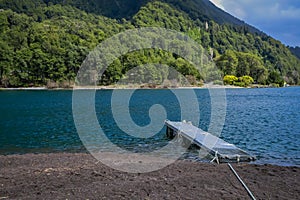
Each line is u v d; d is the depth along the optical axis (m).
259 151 14.16
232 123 23.94
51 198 7.16
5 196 7.38
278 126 22.33
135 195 7.29
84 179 8.71
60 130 20.45
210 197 7.18
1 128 21.47
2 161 11.23
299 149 14.62
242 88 93.38
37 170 9.77
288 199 7.17
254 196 7.30
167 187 7.85
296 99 52.22
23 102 44.50
